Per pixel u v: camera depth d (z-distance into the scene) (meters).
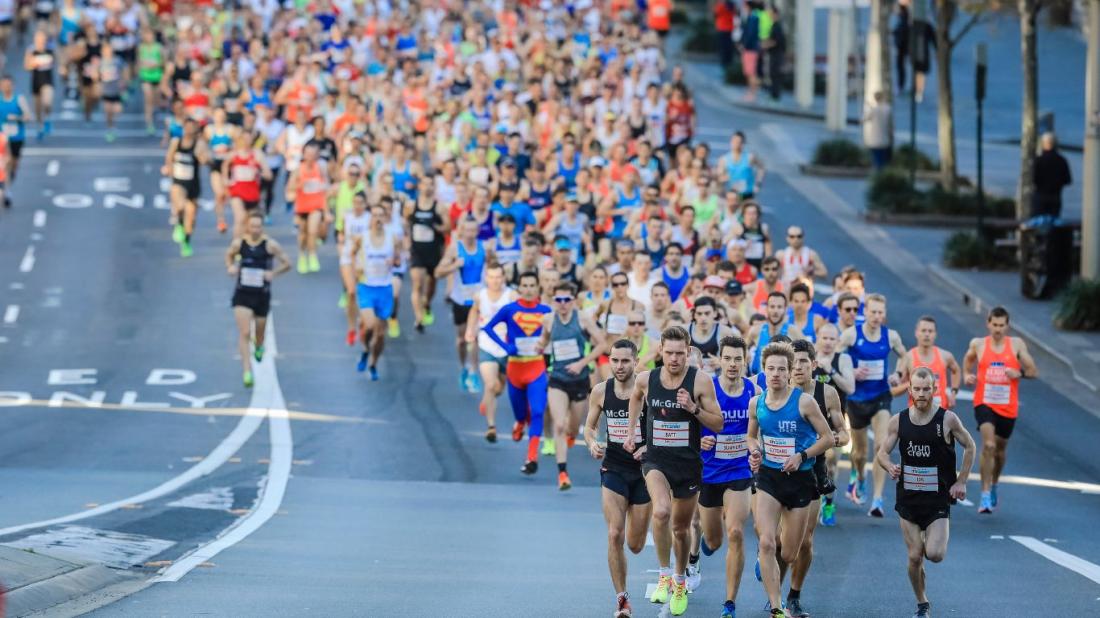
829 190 137.88
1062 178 105.44
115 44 174.75
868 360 61.09
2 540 47.59
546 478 66.75
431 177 92.81
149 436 73.25
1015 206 123.56
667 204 107.38
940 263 111.19
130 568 46.19
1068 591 45.78
